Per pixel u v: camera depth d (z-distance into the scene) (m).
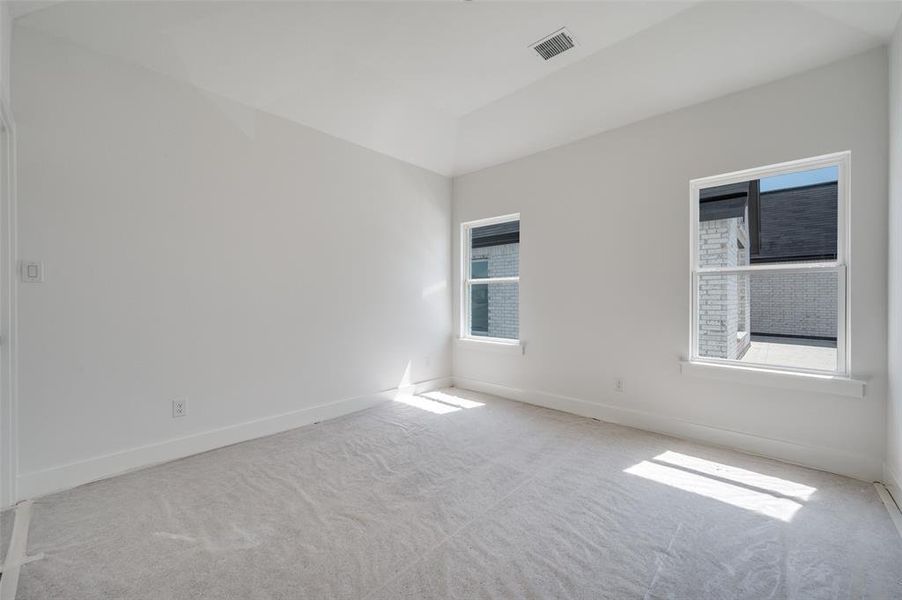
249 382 3.03
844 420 2.42
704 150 2.96
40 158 2.16
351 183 3.72
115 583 1.50
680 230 3.08
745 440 2.78
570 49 2.80
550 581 1.51
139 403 2.51
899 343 2.07
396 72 3.07
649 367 3.25
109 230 2.39
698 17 2.43
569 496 2.17
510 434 3.14
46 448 2.18
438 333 4.62
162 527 1.87
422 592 1.46
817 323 2.65
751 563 1.62
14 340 2.05
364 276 3.83
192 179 2.73
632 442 2.97
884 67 2.29
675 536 1.80
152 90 2.55
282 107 3.14
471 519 1.95
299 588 1.48
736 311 2.97
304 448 2.85
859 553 1.68
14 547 1.71
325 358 3.51
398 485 2.30
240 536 1.80
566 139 3.71
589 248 3.61
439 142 4.12
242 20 2.42
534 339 4.02
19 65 2.10
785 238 2.75
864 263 2.36
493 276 5.20
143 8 2.21
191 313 2.73
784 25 2.33
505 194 4.28
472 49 2.80
